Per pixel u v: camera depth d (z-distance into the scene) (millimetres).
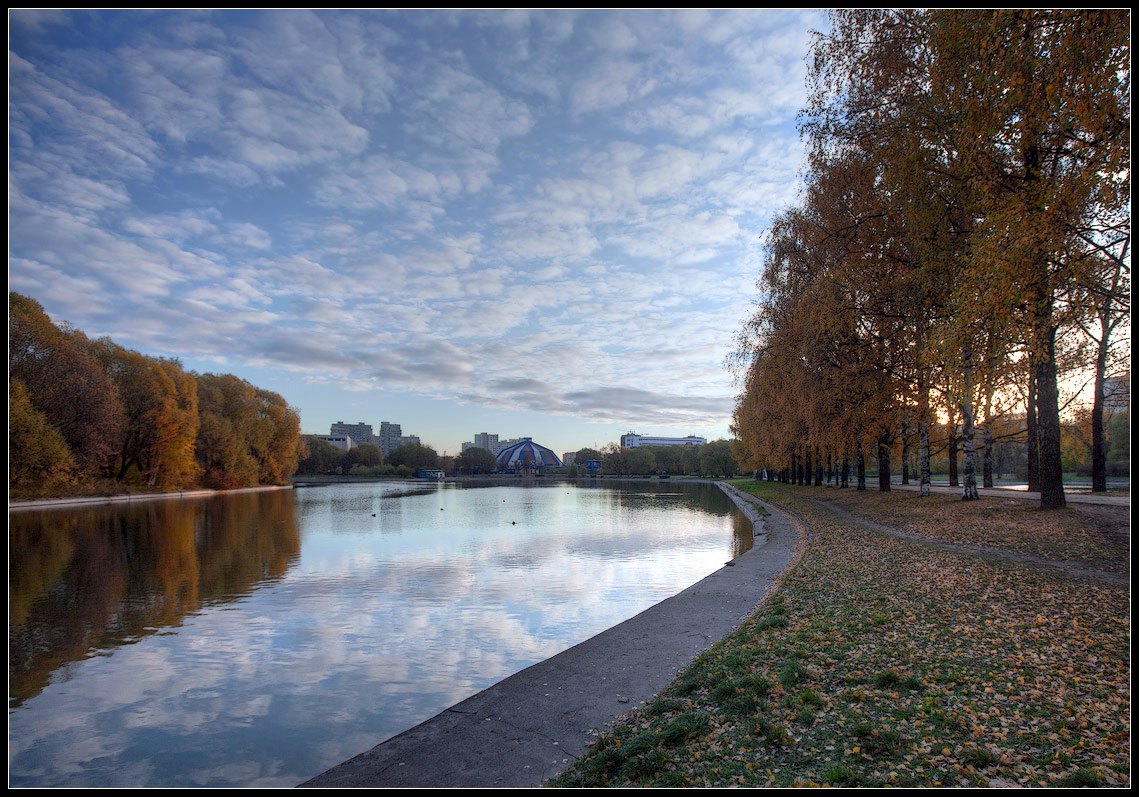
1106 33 9281
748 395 48438
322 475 192000
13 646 14164
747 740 6680
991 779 5438
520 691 9539
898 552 18250
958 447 46125
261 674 12117
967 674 7871
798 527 31234
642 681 9641
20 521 46000
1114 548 15102
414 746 7852
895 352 26547
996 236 10891
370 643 14039
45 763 8625
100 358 74938
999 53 10531
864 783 5508
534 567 24547
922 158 15844
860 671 8422
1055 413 20906
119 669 12508
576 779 6387
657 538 34094
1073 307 10992
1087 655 8211
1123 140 8898
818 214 25453
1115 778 5227
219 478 96438
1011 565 14438
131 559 27453
